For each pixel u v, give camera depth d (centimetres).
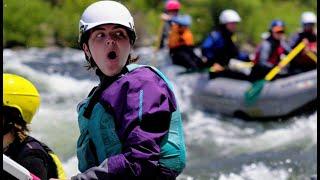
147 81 477
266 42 1981
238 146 1630
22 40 4000
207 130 1833
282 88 1950
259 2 4544
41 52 3756
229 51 2106
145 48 3778
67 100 2244
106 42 487
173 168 480
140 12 4084
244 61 2127
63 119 1878
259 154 1514
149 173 468
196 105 2109
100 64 495
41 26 3997
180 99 2136
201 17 4338
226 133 1802
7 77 544
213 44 2100
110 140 484
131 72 486
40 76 2814
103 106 487
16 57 3553
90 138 504
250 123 1945
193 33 4297
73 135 1673
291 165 1395
